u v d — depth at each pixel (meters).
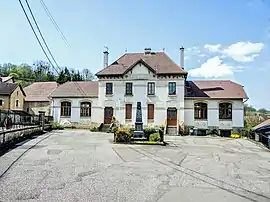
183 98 35.19
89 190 7.92
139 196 7.54
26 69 81.38
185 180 9.67
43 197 7.11
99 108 36.94
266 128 25.70
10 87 45.47
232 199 7.59
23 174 9.44
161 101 35.53
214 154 16.92
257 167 12.82
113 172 10.48
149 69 36.00
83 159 12.95
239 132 34.38
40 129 27.67
